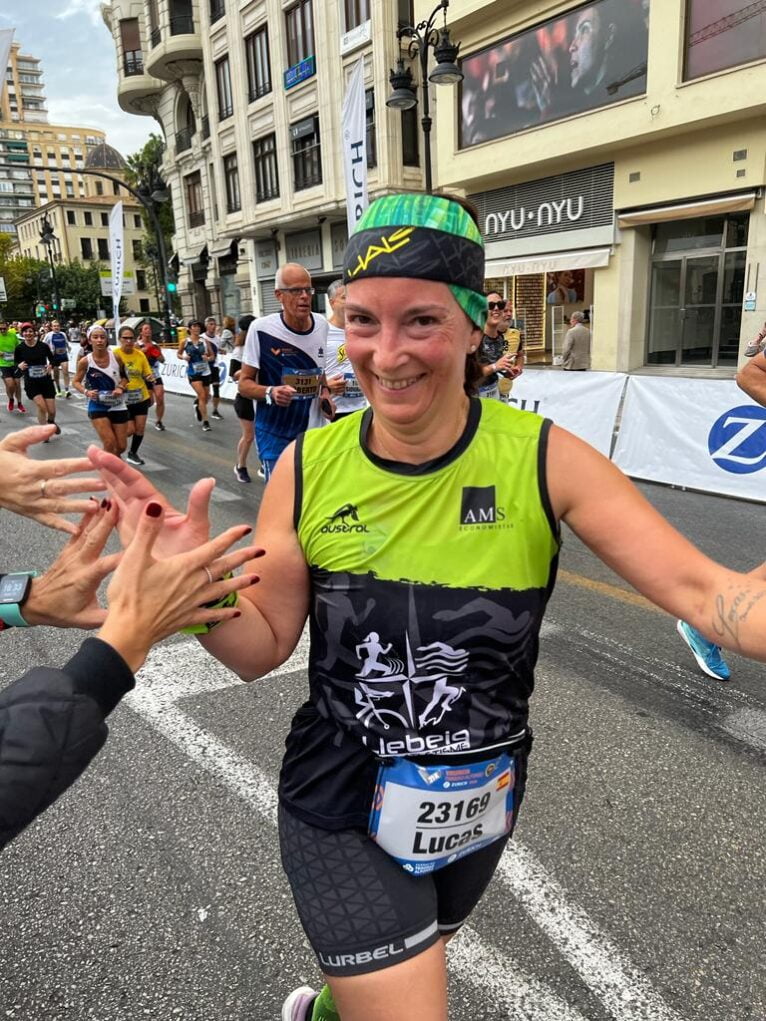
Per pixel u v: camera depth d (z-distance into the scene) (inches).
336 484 48.9
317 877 49.3
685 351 572.7
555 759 116.8
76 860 97.1
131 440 425.7
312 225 954.7
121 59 1268.5
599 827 100.9
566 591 187.8
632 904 87.7
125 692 39.5
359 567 47.8
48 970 80.7
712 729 124.7
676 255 560.7
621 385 305.4
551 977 78.4
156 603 40.9
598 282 604.7
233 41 967.6
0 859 97.5
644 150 541.0
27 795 34.6
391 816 49.0
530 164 599.5
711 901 88.0
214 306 1237.1
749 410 263.6
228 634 49.8
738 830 100.0
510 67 602.5
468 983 77.9
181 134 1216.2
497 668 48.1
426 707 48.0
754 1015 73.7
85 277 2773.1
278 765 117.5
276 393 200.1
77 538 48.0
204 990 78.0
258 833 101.8
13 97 6378.0
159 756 120.6
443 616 46.6
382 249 43.4
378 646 47.8
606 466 47.8
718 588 44.6
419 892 49.6
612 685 140.1
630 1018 73.7
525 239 652.7
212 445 430.3
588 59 543.5
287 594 52.6
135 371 373.7
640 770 113.6
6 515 274.1
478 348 49.8
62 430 494.6
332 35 814.5
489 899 88.7
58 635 171.9
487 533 46.8
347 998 47.3
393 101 440.5
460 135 665.6
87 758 37.0
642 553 46.1
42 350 490.0
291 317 204.8
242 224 1037.8
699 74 482.3
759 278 497.0
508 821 53.2
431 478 46.9
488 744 49.1
